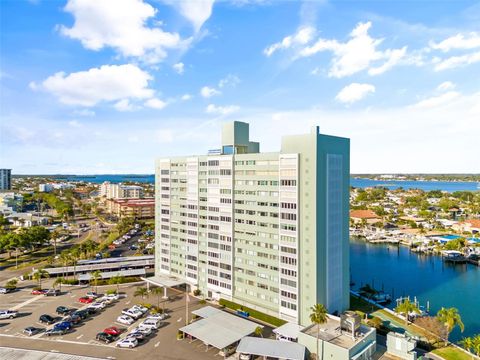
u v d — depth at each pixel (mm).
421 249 195375
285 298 89625
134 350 77250
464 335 93812
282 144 91125
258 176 95688
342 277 95375
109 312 99938
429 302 119375
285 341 76875
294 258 87312
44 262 158250
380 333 86562
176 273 123125
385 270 161250
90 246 167625
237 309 98438
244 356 73000
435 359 73562
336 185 92625
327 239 88938
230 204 102875
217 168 106625
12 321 93062
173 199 123312
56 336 84188
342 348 69562
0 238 168000
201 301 107625
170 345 79688
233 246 102812
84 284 126875
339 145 94125
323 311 70938
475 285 139000
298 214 86562
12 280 122188
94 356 74375
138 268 147375
